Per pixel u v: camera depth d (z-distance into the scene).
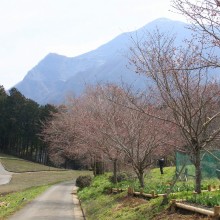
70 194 30.53
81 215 17.48
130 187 15.88
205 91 10.80
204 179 18.27
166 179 22.03
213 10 6.65
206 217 8.52
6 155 96.38
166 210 10.30
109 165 34.19
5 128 98.50
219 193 10.74
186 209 9.41
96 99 25.36
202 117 10.80
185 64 9.98
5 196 32.19
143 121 15.84
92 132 23.14
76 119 30.56
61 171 79.12
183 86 10.29
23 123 98.25
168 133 14.90
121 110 18.42
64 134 39.03
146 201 13.41
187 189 14.11
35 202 23.62
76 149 34.44
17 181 53.91
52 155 58.03
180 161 18.34
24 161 90.88
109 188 20.97
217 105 11.23
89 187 28.73
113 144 19.41
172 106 10.59
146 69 11.69
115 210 13.99
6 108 99.06
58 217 16.86
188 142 10.64
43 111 92.19
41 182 53.03
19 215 17.58
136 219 11.11
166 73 10.30
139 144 16.03
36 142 94.31
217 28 6.81
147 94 18.89
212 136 10.51
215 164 18.11
